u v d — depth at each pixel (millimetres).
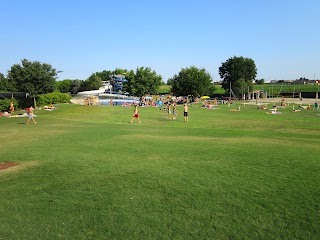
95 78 138000
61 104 56562
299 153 14039
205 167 11711
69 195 8953
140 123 30562
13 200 8633
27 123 29141
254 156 13445
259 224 7109
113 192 9148
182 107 62094
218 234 6691
